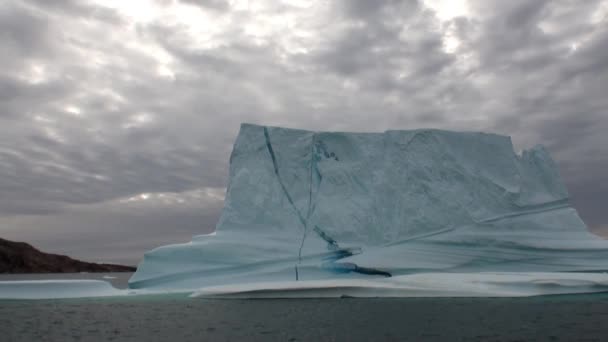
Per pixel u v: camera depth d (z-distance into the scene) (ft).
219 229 109.70
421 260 104.22
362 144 119.85
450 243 107.14
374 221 111.96
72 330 62.28
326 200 114.21
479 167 118.11
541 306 75.20
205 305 82.12
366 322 63.46
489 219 111.65
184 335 58.08
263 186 113.60
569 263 105.91
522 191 117.50
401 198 113.39
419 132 118.93
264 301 85.51
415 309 73.10
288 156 118.21
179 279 99.81
